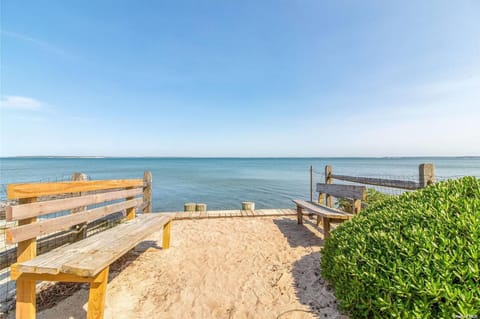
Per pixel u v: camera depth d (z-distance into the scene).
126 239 2.50
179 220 5.75
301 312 2.19
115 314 2.18
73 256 1.97
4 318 2.13
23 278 1.84
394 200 2.90
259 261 3.36
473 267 1.55
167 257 3.51
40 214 2.18
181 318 2.14
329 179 6.06
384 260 1.90
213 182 24.41
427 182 3.35
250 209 6.92
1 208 3.25
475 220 1.83
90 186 3.00
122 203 3.85
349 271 2.10
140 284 2.73
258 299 2.43
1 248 3.04
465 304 1.43
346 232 2.68
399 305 1.63
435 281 1.60
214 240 4.28
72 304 2.33
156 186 21.08
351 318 2.00
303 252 3.68
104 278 1.90
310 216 6.02
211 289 2.62
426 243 1.82
